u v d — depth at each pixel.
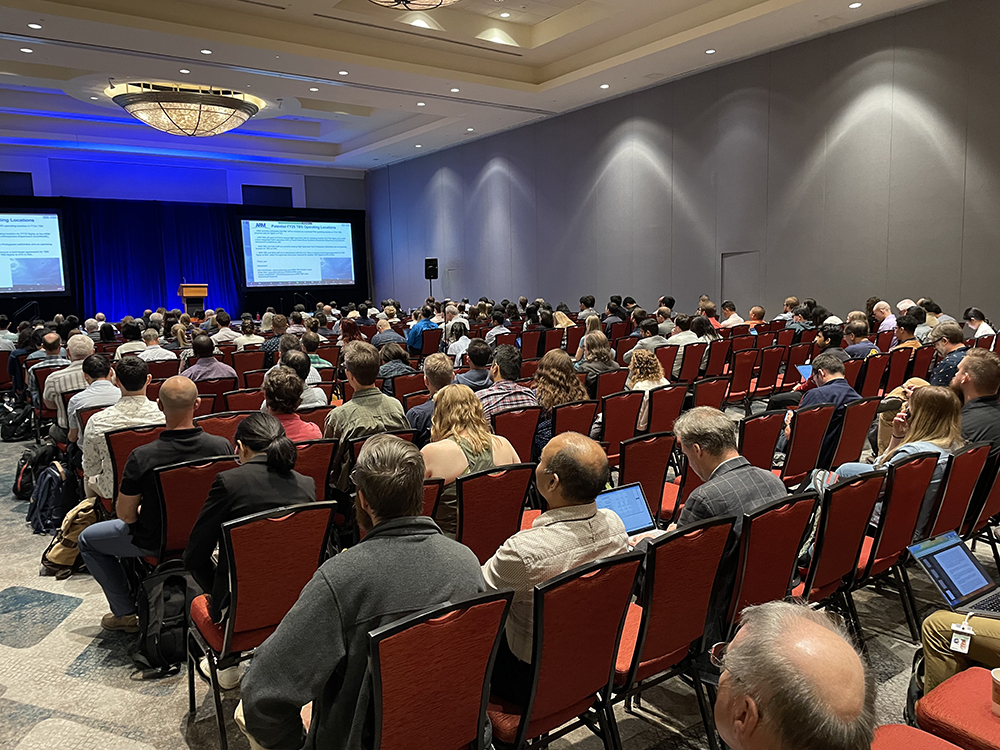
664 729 2.54
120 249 19.59
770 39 11.46
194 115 14.08
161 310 14.19
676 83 13.71
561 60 13.42
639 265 14.96
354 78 12.32
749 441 3.94
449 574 1.68
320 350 8.23
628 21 11.56
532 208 17.41
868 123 10.99
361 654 1.58
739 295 13.18
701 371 7.51
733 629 2.38
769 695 0.82
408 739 1.60
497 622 1.66
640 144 14.55
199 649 2.76
